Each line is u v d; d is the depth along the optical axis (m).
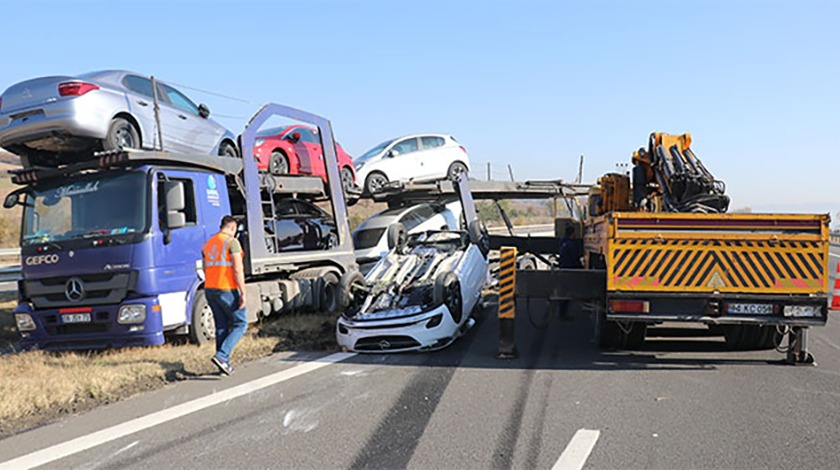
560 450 4.11
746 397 5.34
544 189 16.19
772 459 3.94
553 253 13.85
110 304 7.30
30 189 8.02
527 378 6.07
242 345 7.58
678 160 8.01
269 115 9.32
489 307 10.95
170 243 7.60
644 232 6.37
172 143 9.19
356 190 13.89
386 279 8.74
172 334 8.07
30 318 7.63
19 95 7.78
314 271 10.21
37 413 5.15
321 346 7.96
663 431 4.47
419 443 4.28
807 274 6.18
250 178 8.85
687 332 8.31
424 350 7.45
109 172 7.66
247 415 4.97
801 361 6.62
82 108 7.60
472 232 11.45
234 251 6.39
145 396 5.64
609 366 6.58
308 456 4.07
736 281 6.27
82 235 7.55
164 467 3.93
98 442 4.41
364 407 5.14
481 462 3.92
